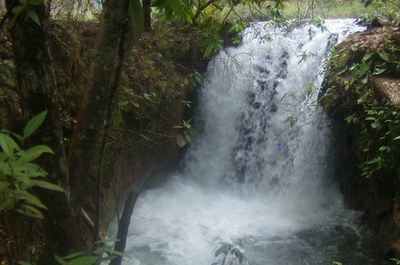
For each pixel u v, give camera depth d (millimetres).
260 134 7512
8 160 1232
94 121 1839
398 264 4473
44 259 1889
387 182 5191
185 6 2113
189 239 5840
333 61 6043
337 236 5855
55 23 4906
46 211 1797
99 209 2033
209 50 3613
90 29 5535
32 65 1632
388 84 5164
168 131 6832
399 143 4633
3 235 2934
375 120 4855
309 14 9445
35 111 1683
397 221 4793
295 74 7320
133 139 5828
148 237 5848
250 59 7742
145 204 6766
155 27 6883
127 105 3449
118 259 2064
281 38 7703
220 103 7805
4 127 3590
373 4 7332
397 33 5781
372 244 5551
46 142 1701
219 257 5281
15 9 1491
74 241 1898
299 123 6938
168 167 7484
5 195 1255
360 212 6238
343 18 9523
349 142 6004
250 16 8172
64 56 4758
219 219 6473
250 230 6105
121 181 5746
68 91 4660
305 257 5383
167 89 6520
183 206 6879
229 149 7809
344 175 6410
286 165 7152
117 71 1831
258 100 7602
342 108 5789
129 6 1756
